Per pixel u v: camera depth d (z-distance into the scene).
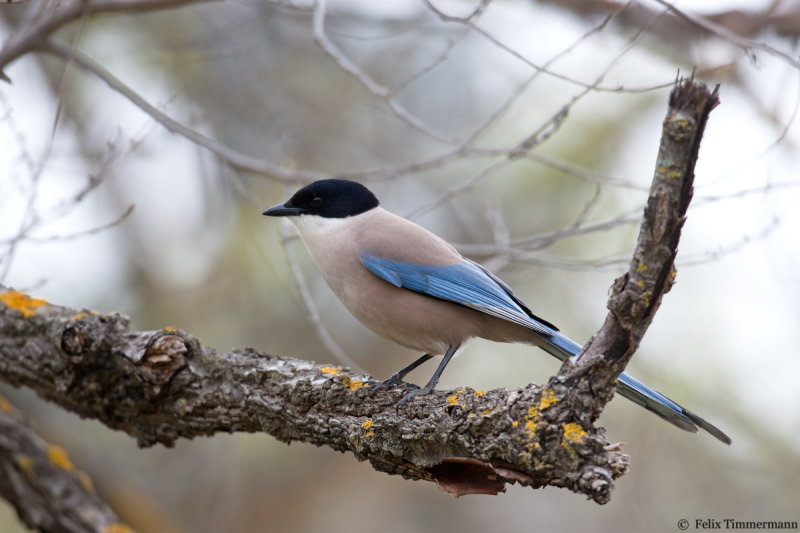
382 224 9.55
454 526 14.23
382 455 6.96
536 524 14.10
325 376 7.46
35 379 7.93
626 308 5.92
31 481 7.27
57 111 8.93
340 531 14.00
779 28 12.06
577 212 13.50
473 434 6.39
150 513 11.29
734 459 12.77
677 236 5.74
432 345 9.23
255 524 13.67
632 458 12.84
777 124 11.05
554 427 6.11
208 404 7.64
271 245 13.56
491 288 9.11
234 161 10.52
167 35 14.16
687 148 5.52
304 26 14.11
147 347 7.55
